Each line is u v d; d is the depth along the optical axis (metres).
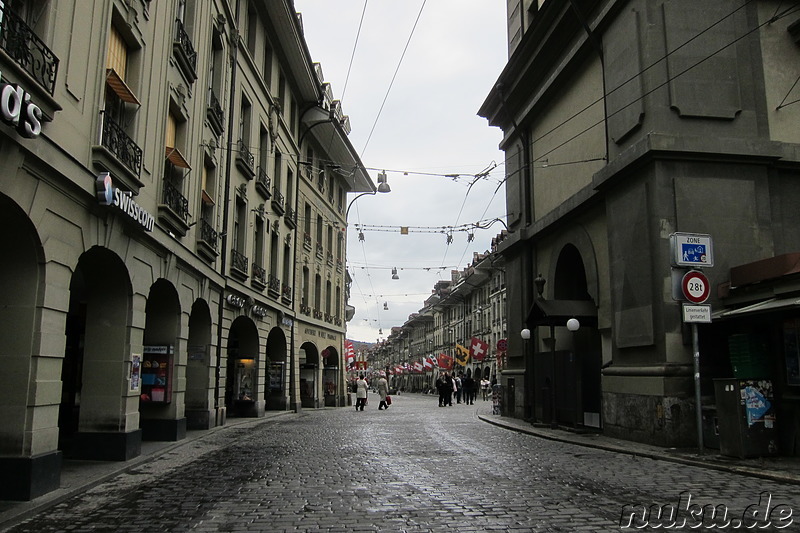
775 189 13.25
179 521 6.22
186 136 15.13
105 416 10.89
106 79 10.22
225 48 18.97
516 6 22.77
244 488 8.05
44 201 7.91
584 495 7.30
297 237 29.64
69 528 6.06
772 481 8.11
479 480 8.45
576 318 16.09
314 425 19.11
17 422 7.56
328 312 36.50
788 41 13.81
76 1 8.80
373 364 149.50
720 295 12.18
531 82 20.42
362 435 15.41
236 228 20.91
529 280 20.92
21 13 7.77
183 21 15.56
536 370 19.22
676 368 12.05
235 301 19.86
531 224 21.11
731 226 12.73
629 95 13.99
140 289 11.77
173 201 13.77
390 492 7.59
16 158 7.18
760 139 13.13
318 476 8.93
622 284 13.98
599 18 15.34
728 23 13.52
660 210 12.67
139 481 8.88
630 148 13.48
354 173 38.50
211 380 17.75
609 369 14.34
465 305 64.69
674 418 11.91
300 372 32.19
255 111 22.69
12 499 7.23
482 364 56.53
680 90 13.07
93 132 9.42
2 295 7.82
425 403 40.06
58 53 8.25
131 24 11.17
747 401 9.83
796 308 9.27
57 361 8.23
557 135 19.00
